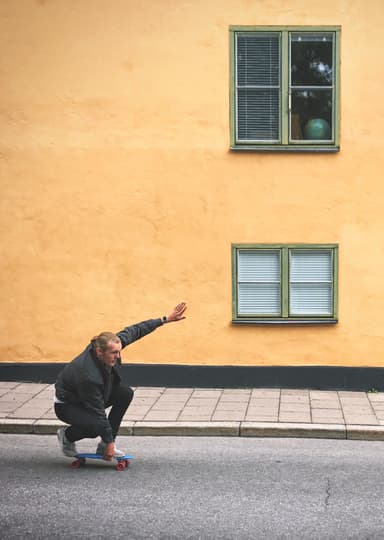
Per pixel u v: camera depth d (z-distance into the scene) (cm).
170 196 984
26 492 605
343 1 958
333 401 915
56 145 986
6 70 981
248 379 986
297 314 990
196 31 969
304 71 972
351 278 978
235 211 981
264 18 964
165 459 707
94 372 625
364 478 647
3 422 805
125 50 974
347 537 513
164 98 976
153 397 933
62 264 997
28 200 993
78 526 531
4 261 1001
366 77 962
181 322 991
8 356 1007
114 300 998
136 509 567
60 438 668
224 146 976
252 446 756
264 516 553
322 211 974
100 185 988
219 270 987
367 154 967
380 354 979
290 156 974
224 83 970
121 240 991
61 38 976
